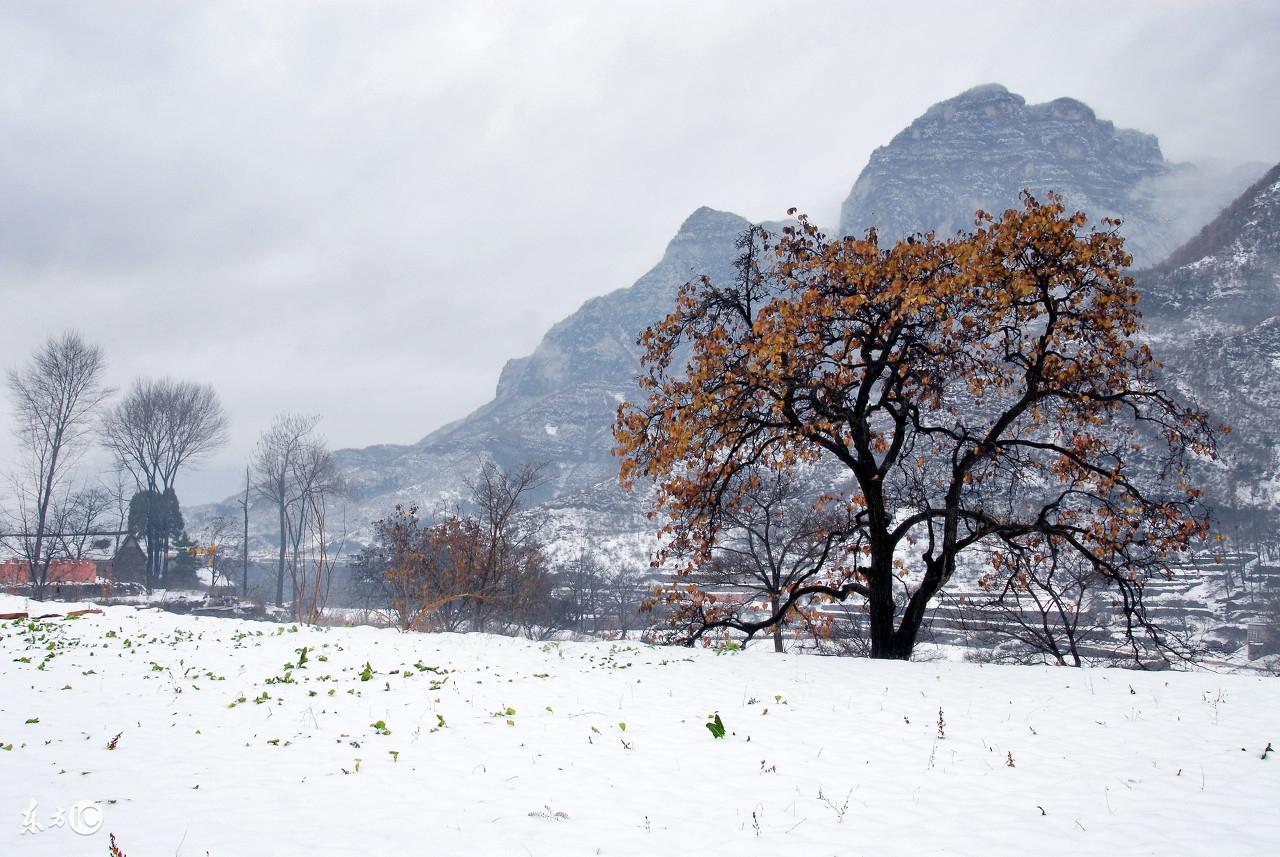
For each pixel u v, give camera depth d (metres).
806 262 22.33
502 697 15.12
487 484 50.47
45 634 24.00
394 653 20.19
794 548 36.62
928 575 22.30
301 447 92.88
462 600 45.66
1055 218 20.27
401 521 49.59
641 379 22.31
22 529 76.38
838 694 15.02
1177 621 72.56
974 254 19.72
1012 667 17.52
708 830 8.98
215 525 102.88
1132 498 21.72
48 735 12.66
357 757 11.59
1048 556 23.80
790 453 23.72
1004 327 21.30
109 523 91.44
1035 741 11.86
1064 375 20.88
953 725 12.80
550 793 10.15
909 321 20.78
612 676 16.98
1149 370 21.56
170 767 11.11
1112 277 20.55
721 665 18.20
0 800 9.73
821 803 9.74
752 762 11.28
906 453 24.78
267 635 23.83
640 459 21.66
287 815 9.37
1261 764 10.54
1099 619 44.38
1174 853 8.13
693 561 24.98
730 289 23.22
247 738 12.57
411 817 9.35
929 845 8.51
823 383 21.45
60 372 76.69
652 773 10.88
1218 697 13.88
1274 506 90.12
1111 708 13.44
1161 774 10.34
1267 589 76.44
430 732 12.86
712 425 20.91
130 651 20.64
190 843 8.49
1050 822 9.02
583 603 70.69
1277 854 8.03
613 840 8.72
